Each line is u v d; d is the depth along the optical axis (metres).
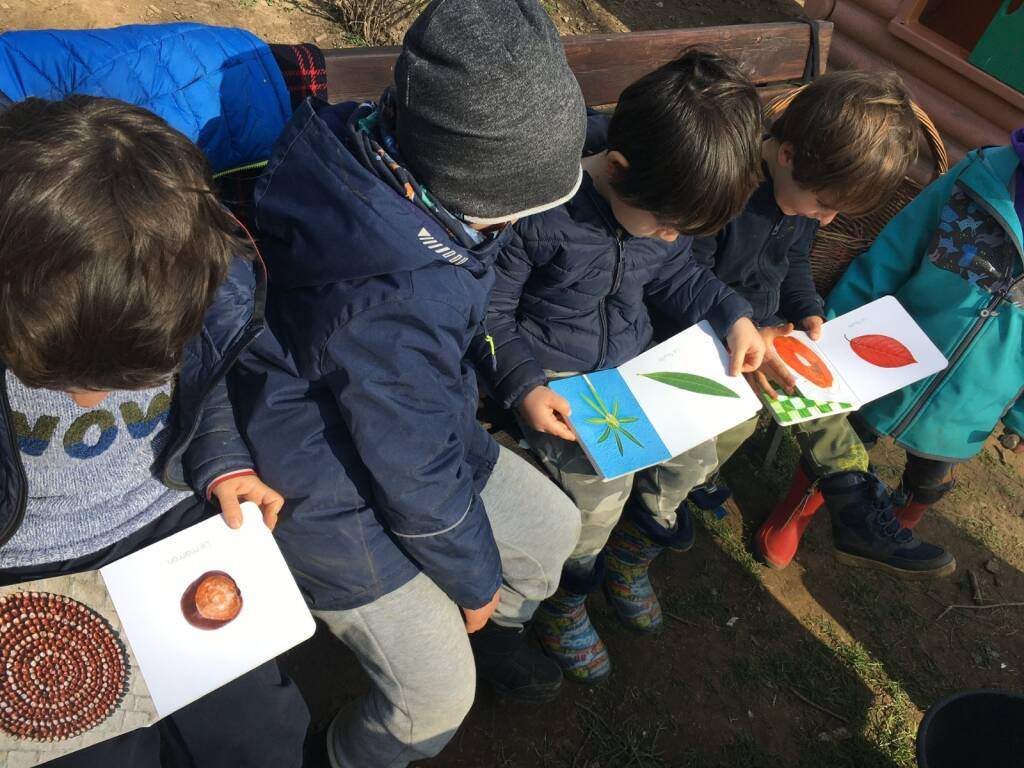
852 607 2.40
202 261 0.97
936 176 2.15
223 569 1.20
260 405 1.26
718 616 2.28
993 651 2.40
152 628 1.14
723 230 1.97
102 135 0.92
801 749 2.06
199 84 1.45
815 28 2.52
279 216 1.25
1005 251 2.02
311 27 3.08
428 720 1.44
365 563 1.31
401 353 1.21
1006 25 3.40
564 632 1.98
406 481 1.25
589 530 1.82
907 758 2.10
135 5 2.76
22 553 1.15
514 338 1.72
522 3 1.19
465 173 1.22
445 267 1.25
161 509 1.26
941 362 2.01
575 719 1.97
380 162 1.22
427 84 1.17
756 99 1.55
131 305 0.91
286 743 1.29
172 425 1.26
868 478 2.24
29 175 0.87
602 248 1.71
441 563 1.33
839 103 1.76
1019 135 1.96
